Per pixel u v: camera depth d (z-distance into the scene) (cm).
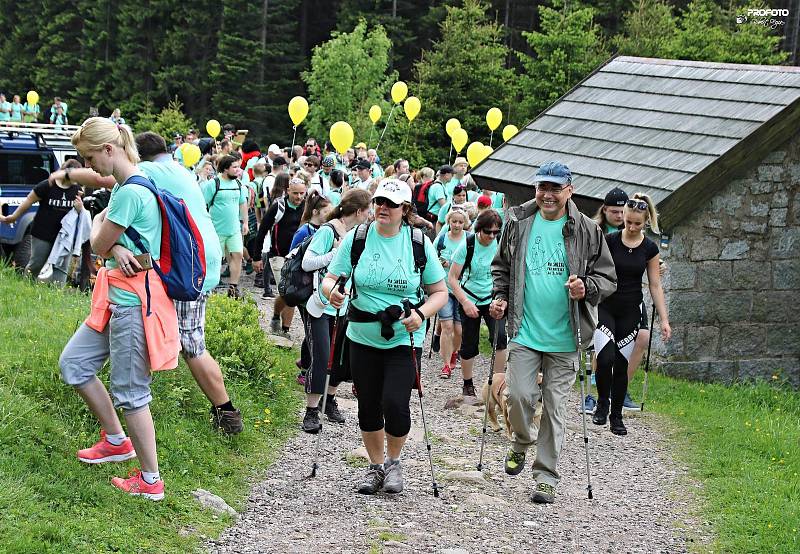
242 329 882
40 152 1430
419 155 3981
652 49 3978
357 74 4603
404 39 5122
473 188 1769
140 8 5469
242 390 820
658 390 1084
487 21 4603
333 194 1433
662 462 804
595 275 655
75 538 479
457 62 4028
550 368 666
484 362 1177
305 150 2412
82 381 557
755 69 1352
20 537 453
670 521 653
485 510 640
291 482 668
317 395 799
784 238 1256
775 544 608
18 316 861
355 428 830
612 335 866
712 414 980
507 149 1527
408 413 633
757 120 1220
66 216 1127
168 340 548
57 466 548
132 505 539
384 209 613
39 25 6066
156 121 5006
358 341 629
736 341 1248
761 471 773
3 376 641
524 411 671
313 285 784
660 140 1302
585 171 1326
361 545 550
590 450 830
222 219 1259
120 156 543
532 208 670
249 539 547
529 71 4050
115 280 542
